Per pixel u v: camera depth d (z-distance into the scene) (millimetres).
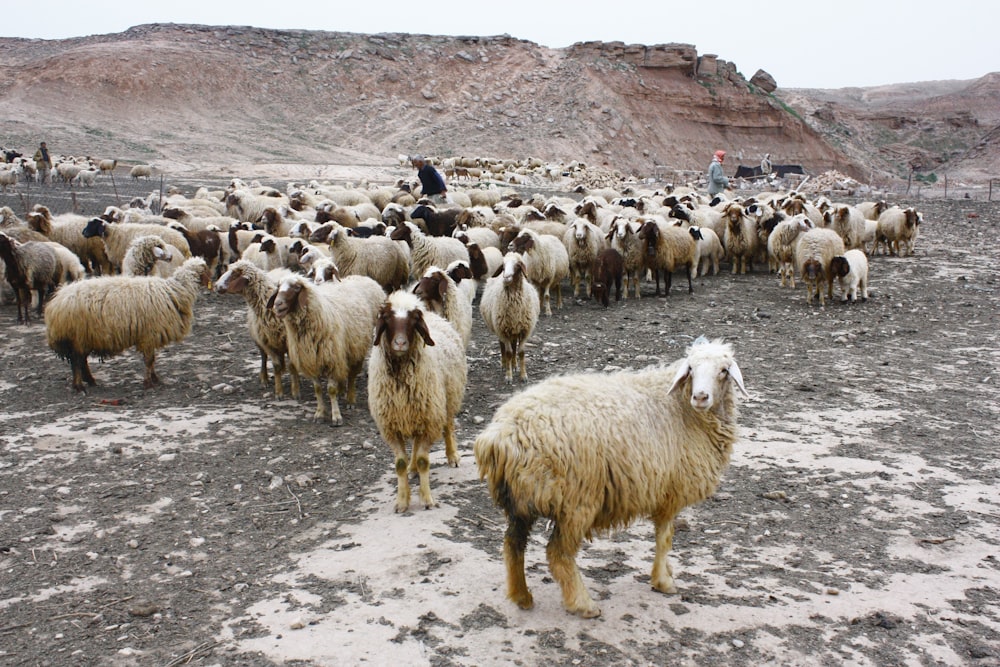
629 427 4734
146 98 78688
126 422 8445
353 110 90375
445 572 5293
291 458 7547
